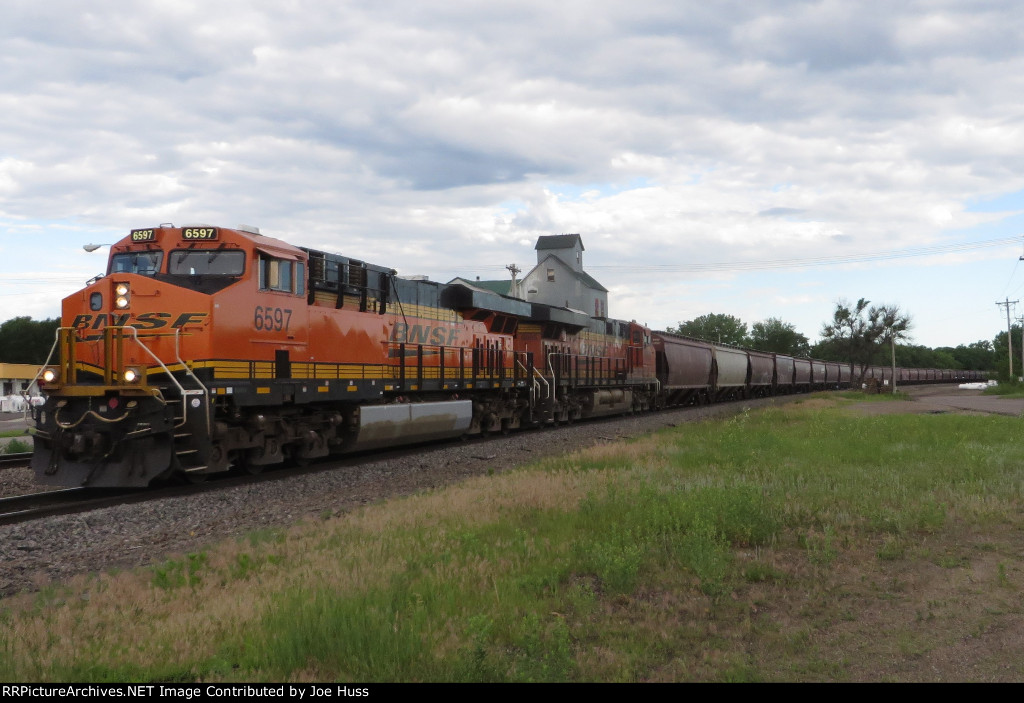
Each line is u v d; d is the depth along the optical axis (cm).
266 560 817
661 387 4300
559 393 3058
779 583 745
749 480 1299
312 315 1606
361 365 1786
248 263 1412
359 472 1545
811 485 1245
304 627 567
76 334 1343
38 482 1315
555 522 985
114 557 885
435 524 974
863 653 572
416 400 2119
